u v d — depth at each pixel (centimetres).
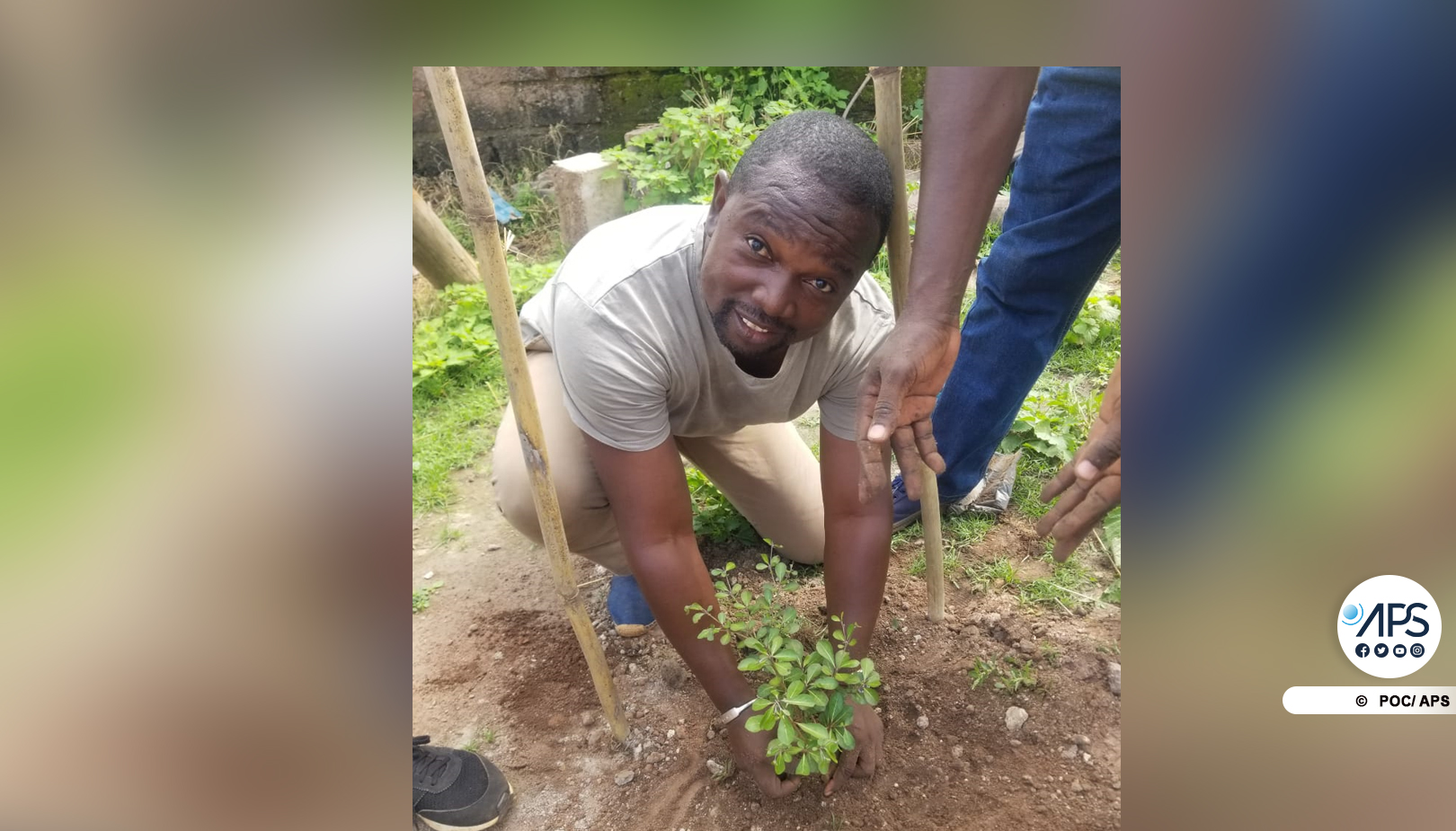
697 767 217
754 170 160
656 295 181
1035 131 222
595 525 230
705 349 187
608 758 222
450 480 333
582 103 560
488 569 289
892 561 274
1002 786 208
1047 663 237
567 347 182
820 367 195
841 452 204
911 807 204
